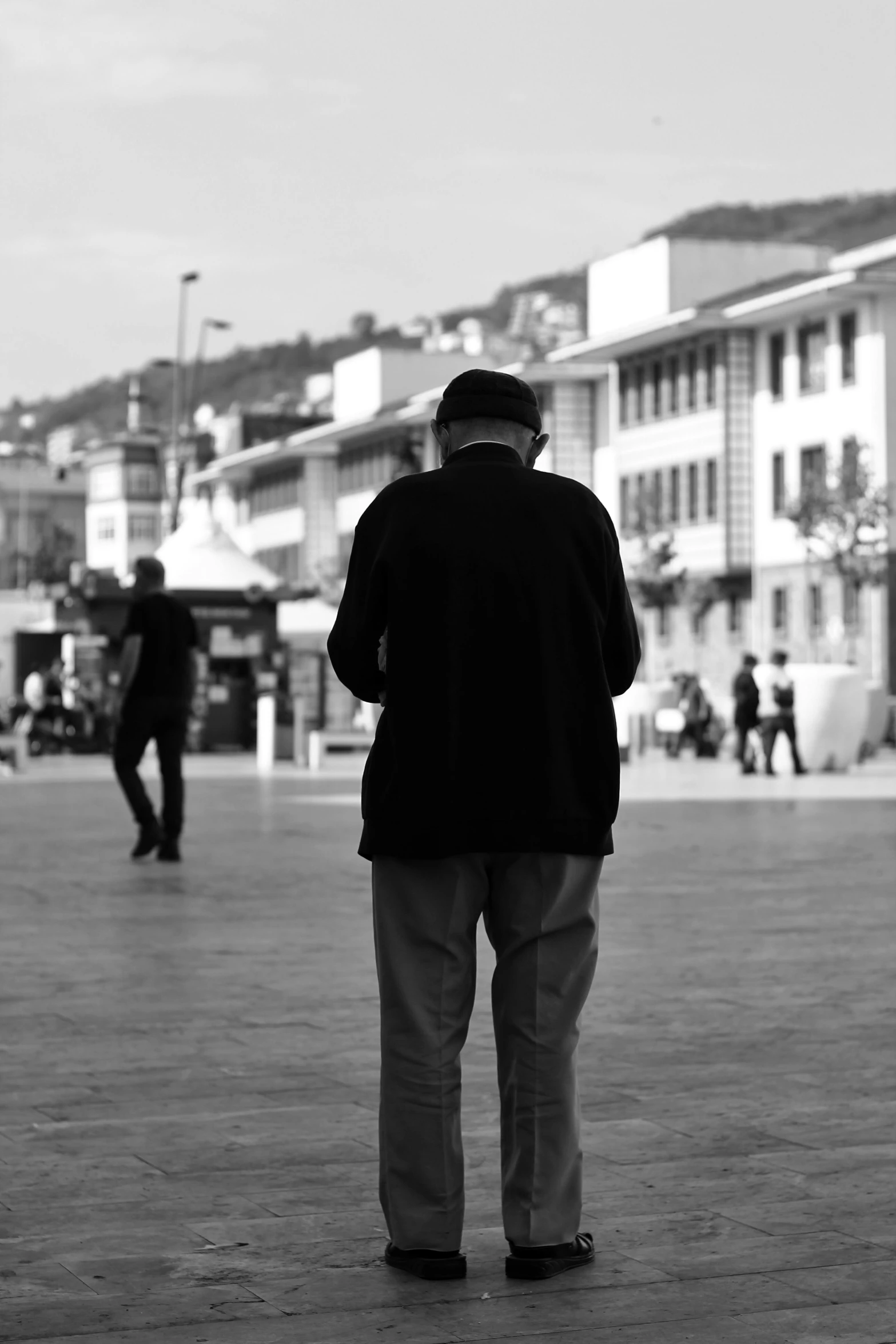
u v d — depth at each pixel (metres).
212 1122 15.28
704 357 155.50
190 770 83.31
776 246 167.75
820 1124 15.03
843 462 124.94
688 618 158.62
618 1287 10.87
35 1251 11.69
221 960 24.73
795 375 147.12
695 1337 9.98
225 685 106.25
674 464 160.12
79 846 42.19
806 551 138.12
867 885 33.69
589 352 165.88
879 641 135.75
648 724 110.94
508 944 11.29
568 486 11.48
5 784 70.94
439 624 11.19
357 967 24.11
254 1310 10.52
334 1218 12.40
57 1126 15.16
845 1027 19.53
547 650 11.20
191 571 106.44
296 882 34.56
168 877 35.44
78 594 105.38
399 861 11.23
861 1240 11.75
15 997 21.67
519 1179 11.21
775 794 63.03
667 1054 18.03
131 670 38.00
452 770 11.12
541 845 11.09
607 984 22.42
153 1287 10.95
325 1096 16.25
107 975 23.41
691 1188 13.05
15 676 124.94
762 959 24.55
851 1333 10.04
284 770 83.31
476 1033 19.34
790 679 77.75
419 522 11.30
